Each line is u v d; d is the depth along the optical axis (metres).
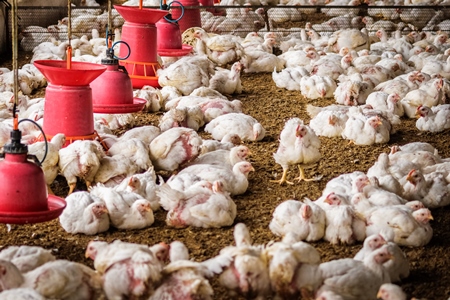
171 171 8.62
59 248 6.66
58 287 5.08
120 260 5.30
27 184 6.29
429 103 11.37
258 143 10.02
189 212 7.11
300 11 21.41
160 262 5.69
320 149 9.80
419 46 16.20
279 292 5.46
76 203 6.96
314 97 12.38
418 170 8.25
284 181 8.55
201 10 18.94
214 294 5.82
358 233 6.85
